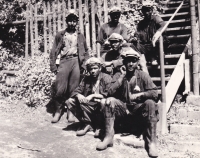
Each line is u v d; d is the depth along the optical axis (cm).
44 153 376
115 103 396
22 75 654
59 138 430
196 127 423
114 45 466
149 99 395
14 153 367
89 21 709
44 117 552
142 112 394
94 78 441
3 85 718
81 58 519
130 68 405
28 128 479
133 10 715
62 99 531
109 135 397
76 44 528
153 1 774
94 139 424
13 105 627
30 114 569
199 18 537
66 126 498
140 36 554
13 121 516
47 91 627
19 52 884
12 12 861
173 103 538
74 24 523
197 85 517
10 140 409
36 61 678
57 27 743
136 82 412
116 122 429
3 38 893
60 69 525
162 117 432
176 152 383
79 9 682
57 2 740
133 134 432
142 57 511
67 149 389
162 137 415
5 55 811
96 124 455
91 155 372
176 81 525
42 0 870
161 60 452
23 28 892
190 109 484
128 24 680
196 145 386
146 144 391
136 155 375
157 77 564
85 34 706
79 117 452
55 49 537
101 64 439
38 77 625
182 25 744
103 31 535
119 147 399
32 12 759
